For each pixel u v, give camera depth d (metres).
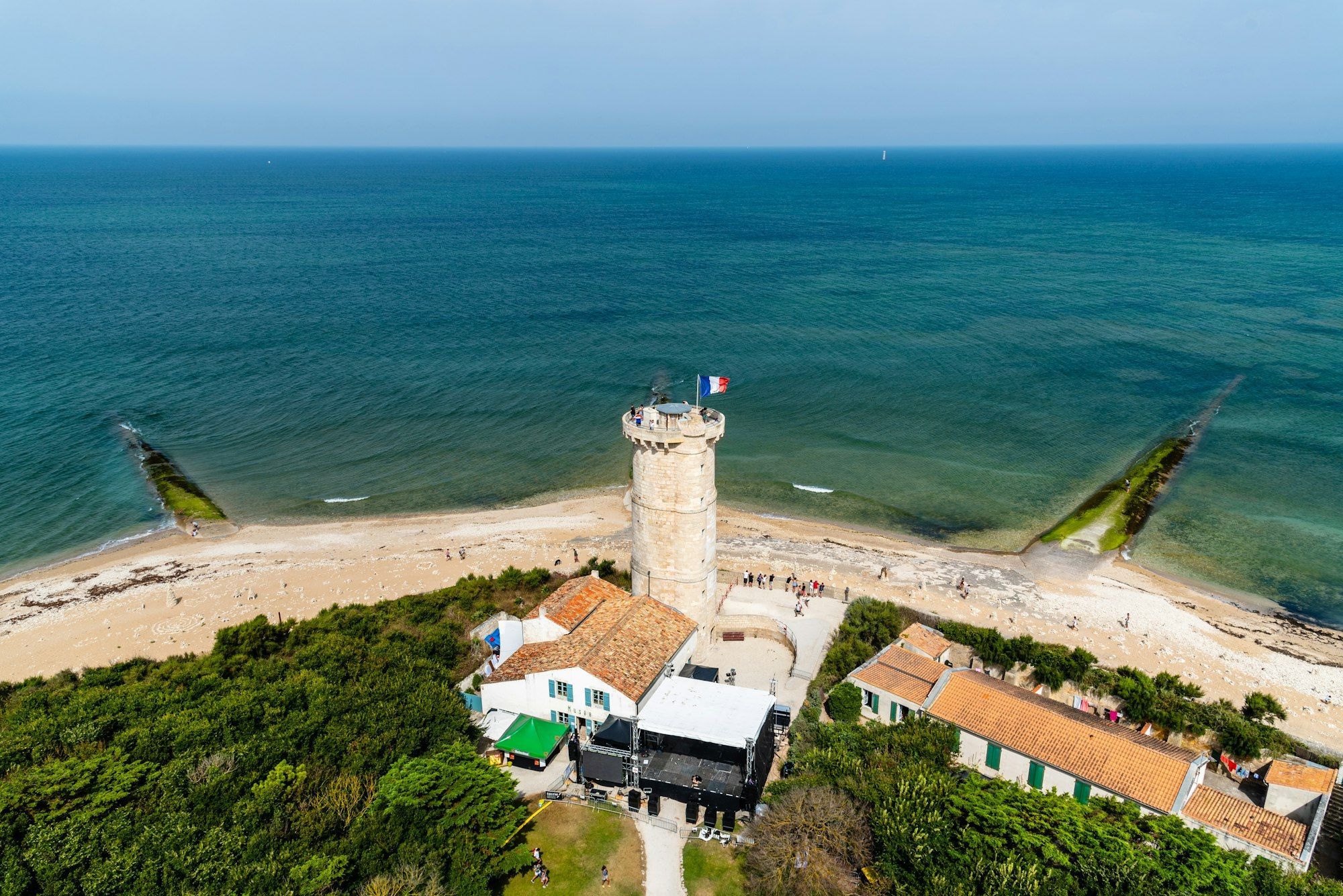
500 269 189.38
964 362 121.62
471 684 46.62
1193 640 57.53
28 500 82.19
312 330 136.38
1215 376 114.44
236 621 60.94
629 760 38.38
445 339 132.88
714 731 38.00
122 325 136.25
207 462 91.81
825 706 46.03
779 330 138.00
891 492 84.94
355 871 29.12
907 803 33.09
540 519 79.56
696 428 45.22
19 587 66.88
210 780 33.34
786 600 58.94
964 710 42.00
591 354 125.38
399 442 97.75
